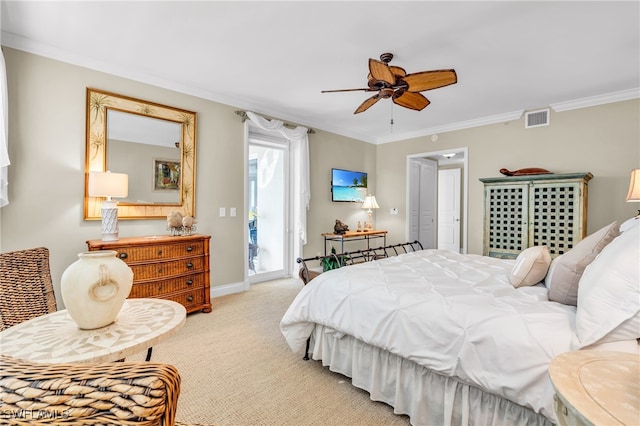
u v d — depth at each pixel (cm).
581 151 395
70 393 39
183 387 191
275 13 224
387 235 614
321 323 200
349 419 163
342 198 558
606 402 64
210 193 382
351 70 318
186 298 313
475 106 423
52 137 274
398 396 165
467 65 303
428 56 286
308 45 269
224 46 271
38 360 95
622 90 364
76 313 113
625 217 366
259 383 196
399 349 159
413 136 572
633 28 239
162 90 342
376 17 228
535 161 431
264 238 470
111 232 276
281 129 448
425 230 668
